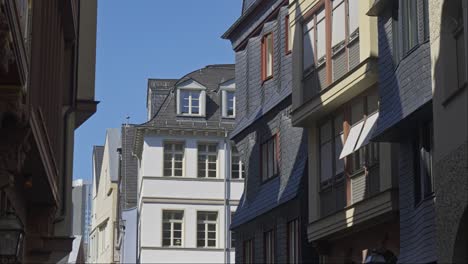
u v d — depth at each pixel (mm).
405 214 23328
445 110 19297
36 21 16844
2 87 13969
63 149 26344
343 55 28297
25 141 15633
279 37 35781
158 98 63500
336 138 29125
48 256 23969
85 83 28312
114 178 77000
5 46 11977
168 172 60031
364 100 27172
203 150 60531
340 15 28594
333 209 28969
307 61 30953
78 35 27250
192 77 62406
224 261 59188
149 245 58938
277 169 35594
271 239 35531
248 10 38656
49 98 20312
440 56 19625
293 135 33875
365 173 26750
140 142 61688
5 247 15805
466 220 18344
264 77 37562
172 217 59625
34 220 22609
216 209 59875
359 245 28172
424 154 22156
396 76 23188
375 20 26391
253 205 37312
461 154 18219
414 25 22188
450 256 18922
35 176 19234
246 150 38969
